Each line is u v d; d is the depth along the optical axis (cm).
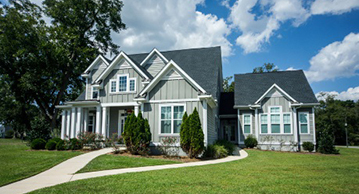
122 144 1734
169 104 1495
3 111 3709
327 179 782
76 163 1093
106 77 1836
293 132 1930
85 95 1983
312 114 1942
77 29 2767
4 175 861
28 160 1196
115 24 2994
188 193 602
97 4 2811
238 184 699
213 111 1875
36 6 2562
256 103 2022
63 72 2788
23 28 2409
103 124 1777
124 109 1988
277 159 1336
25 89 2470
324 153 1767
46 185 710
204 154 1387
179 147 1431
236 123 2464
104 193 603
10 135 5931
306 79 2223
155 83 1537
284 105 1983
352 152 1994
